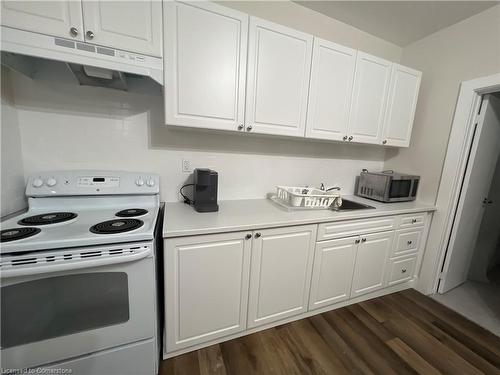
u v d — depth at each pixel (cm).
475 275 240
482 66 175
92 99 137
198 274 124
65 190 128
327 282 169
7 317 87
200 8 122
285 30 144
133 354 109
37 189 123
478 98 183
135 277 102
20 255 84
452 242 204
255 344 144
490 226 235
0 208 109
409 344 151
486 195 219
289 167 205
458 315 182
